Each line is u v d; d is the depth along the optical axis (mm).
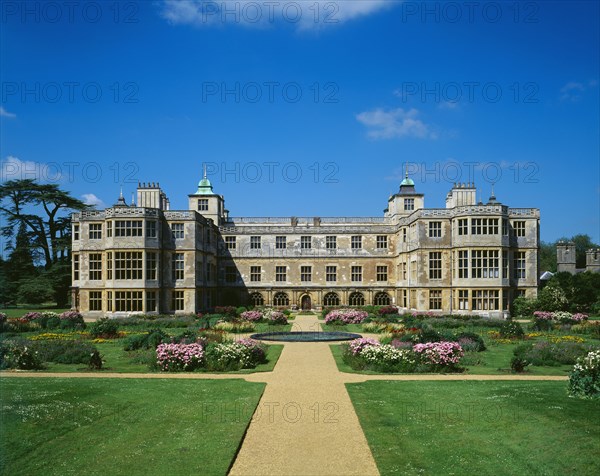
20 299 73875
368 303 77125
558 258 97062
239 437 15859
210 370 26359
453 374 25484
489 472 13414
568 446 14516
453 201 66938
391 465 13898
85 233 61812
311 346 35312
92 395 20203
